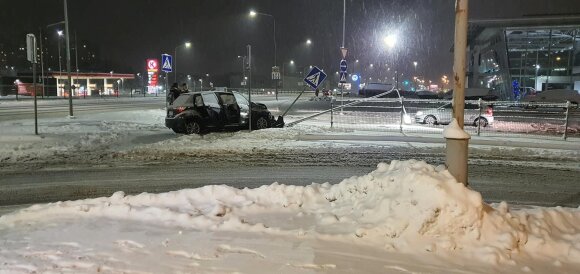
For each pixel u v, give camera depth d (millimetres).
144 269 5066
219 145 16672
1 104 42469
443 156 14750
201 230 6320
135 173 11922
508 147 16781
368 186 6832
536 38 59062
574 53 58250
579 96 43688
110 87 98562
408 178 6191
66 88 72000
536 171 12469
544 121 28578
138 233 6238
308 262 5230
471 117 24609
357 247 5652
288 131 20328
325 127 22406
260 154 14969
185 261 5277
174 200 7535
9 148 15648
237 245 5746
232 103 21188
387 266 5164
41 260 5355
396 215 5949
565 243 5648
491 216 5828
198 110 20234
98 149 15867
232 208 7012
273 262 5234
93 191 9977
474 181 11203
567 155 15039
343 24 34156
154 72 36031
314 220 6582
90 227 6512
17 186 10406
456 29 6578
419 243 5617
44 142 17141
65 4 27828
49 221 6824
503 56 60094
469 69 81562
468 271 5102
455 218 5656
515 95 60125
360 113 30547
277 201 7340
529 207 8055
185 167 12766
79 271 5027
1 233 6324
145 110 35281
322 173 11977
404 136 19266
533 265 5293
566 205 9031
